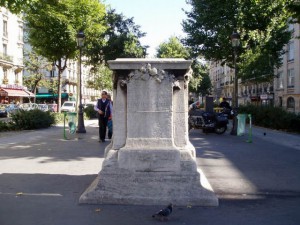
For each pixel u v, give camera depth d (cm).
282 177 792
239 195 636
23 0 1636
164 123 570
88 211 528
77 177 760
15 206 554
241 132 1762
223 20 3180
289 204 582
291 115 2108
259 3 3031
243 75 3253
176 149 566
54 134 1750
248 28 3145
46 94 6844
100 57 3562
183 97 579
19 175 779
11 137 1602
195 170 565
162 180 561
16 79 5656
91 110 3400
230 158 1059
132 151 565
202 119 1852
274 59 3288
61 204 563
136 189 561
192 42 3434
